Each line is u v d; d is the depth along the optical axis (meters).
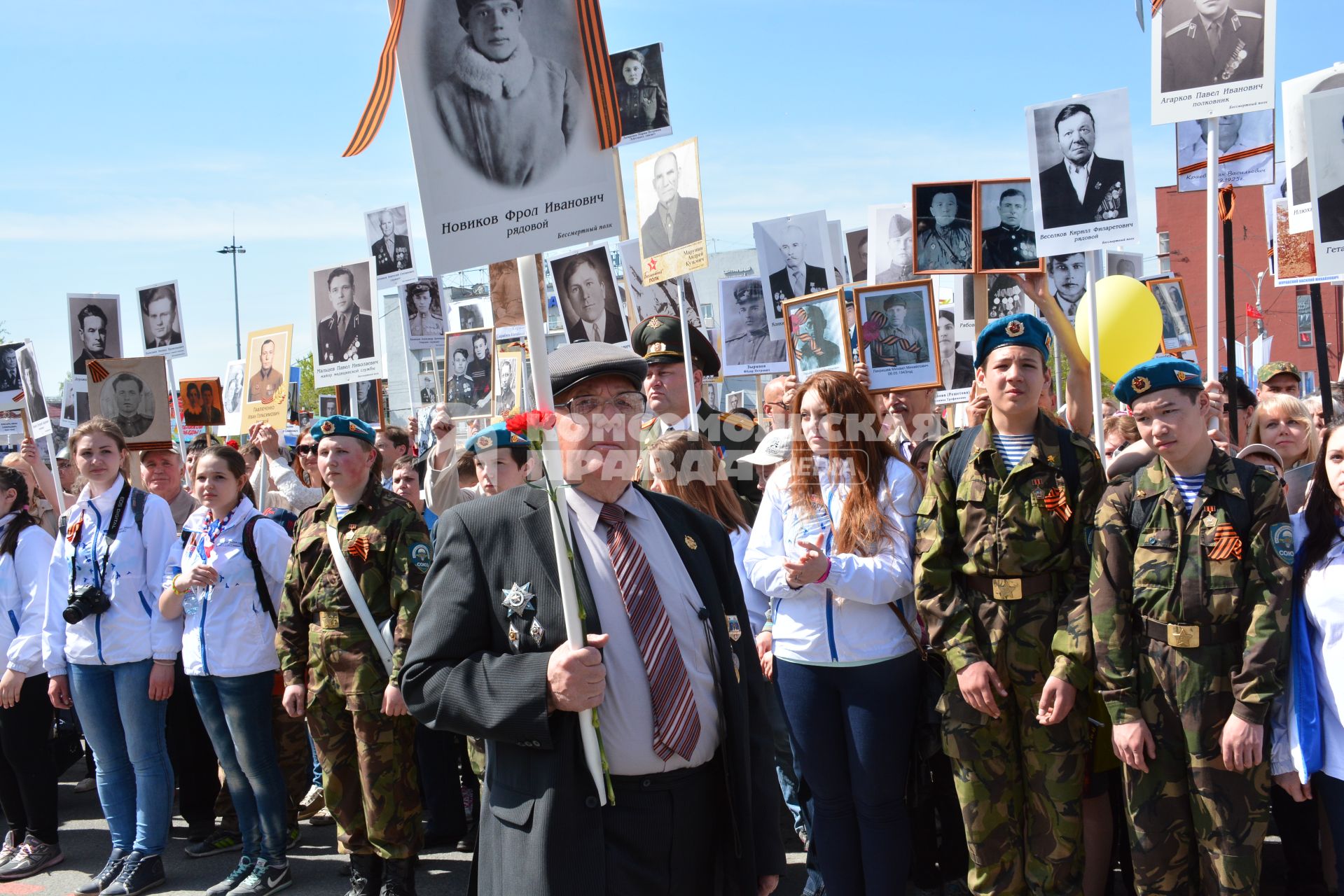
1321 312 5.01
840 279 8.05
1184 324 6.94
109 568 4.91
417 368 11.61
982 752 3.45
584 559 2.43
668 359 5.12
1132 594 3.29
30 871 5.16
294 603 4.52
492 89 2.20
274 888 4.73
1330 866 3.79
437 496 6.01
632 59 8.02
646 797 2.38
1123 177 4.89
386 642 4.26
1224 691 3.15
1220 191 5.92
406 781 4.30
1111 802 3.84
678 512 2.70
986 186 5.79
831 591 3.58
